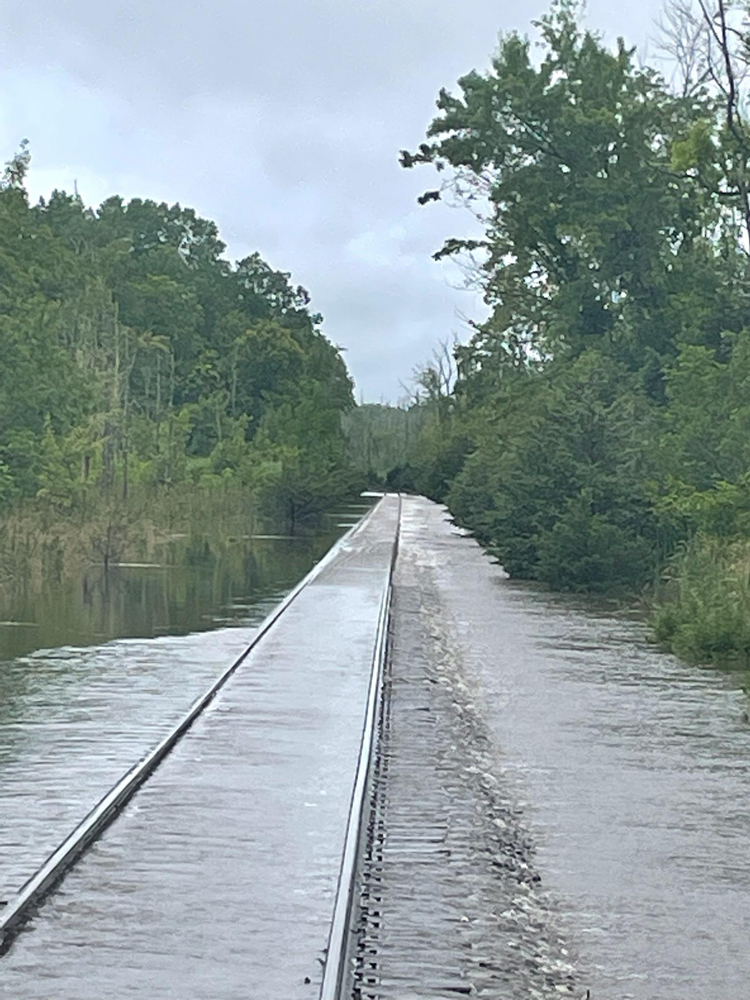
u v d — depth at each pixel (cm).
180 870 997
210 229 14462
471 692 2002
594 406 3859
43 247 7394
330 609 2961
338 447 12612
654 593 3366
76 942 838
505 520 4050
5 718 1708
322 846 1069
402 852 1091
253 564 4566
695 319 5156
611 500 3697
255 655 2206
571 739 1652
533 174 5628
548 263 6041
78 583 3716
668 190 5438
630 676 2172
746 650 2356
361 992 787
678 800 1348
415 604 3198
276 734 1533
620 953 909
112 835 1091
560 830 1230
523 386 5666
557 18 5734
